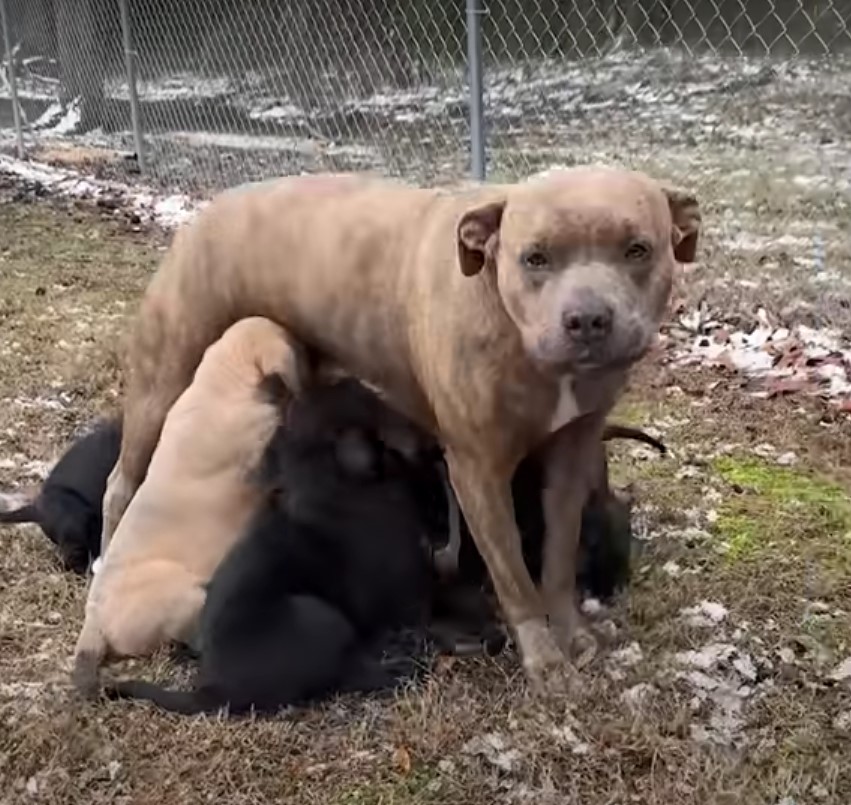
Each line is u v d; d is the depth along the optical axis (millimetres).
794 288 3312
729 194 4070
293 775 1674
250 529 1813
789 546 2172
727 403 2748
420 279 1837
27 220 5066
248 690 1753
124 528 1918
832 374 2834
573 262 1630
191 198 5301
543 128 4836
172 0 6363
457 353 1772
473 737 1728
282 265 1997
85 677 1834
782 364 2920
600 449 1952
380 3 5746
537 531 2020
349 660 1794
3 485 2463
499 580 1854
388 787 1654
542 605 1884
